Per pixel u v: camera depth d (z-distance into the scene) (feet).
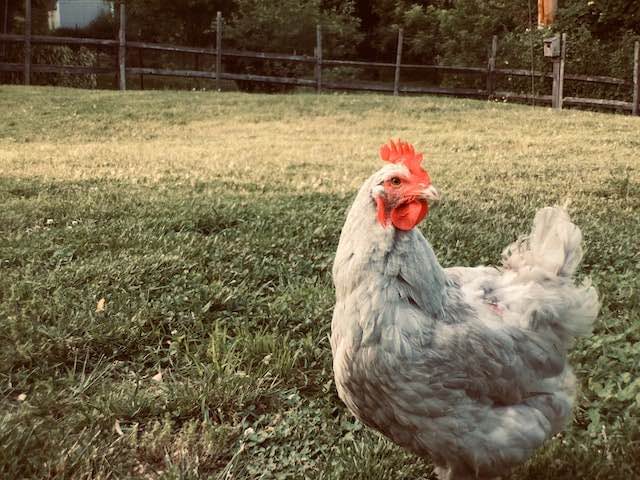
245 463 5.93
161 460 5.96
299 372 7.16
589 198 13.87
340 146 20.76
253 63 42.42
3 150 19.29
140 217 11.66
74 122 24.30
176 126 24.47
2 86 31.30
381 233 4.67
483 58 40.78
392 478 5.72
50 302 8.20
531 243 5.41
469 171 16.75
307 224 11.34
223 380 6.77
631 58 35.06
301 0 43.16
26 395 6.68
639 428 5.99
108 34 47.39
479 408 4.77
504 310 5.08
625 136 22.95
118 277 8.91
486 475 5.04
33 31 46.80
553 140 22.13
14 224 11.16
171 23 46.85
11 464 5.57
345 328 4.81
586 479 5.55
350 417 6.64
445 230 11.02
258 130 24.02
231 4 45.57
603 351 7.26
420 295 4.71
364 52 56.65
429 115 27.32
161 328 7.91
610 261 10.09
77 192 13.56
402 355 4.59
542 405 5.04
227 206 12.32
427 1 53.83
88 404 6.48
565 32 37.96
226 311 8.36
